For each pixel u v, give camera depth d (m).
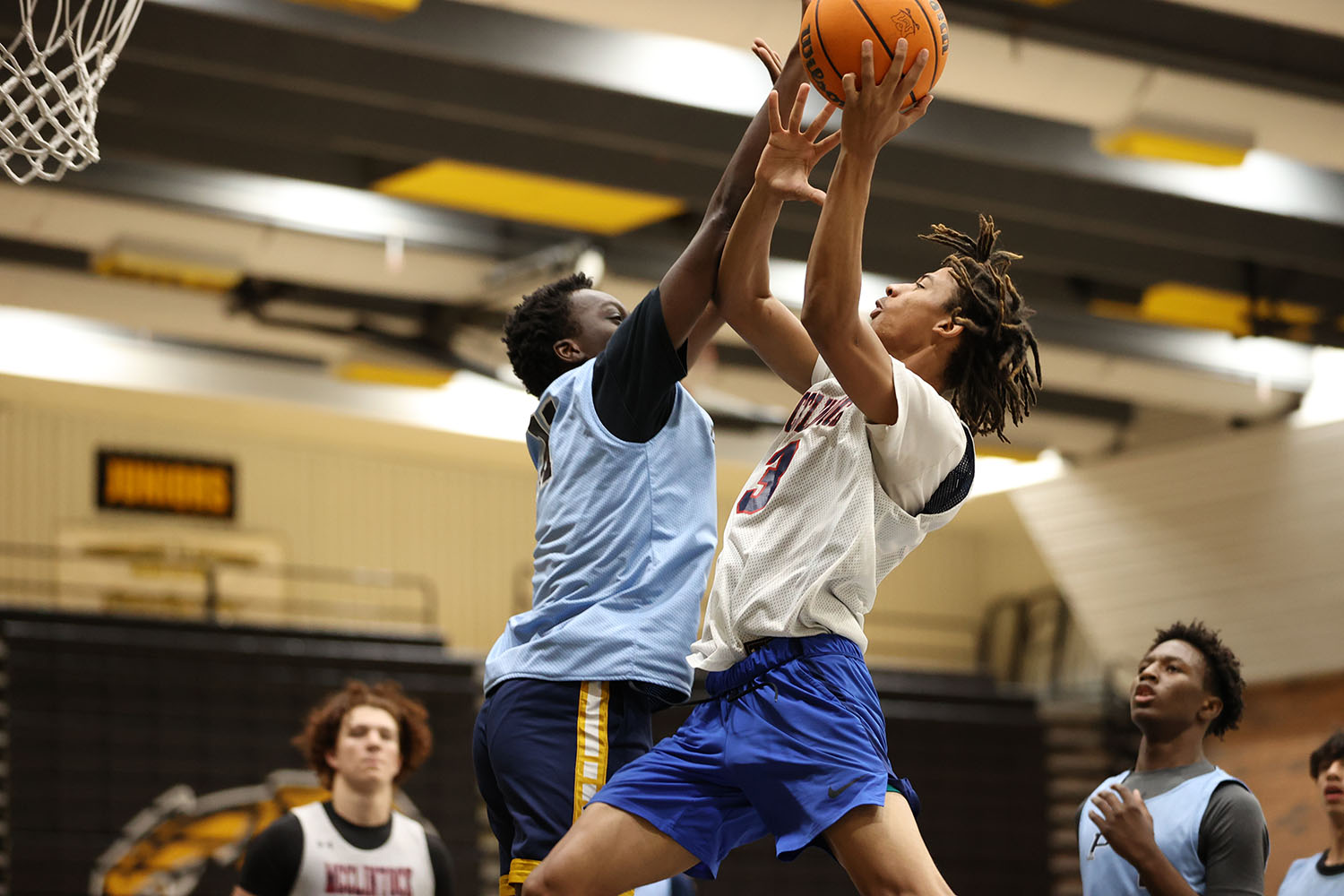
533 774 2.90
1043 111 9.35
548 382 3.40
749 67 9.27
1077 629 20.53
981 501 19.92
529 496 19.70
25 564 16.48
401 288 12.52
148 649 13.55
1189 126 9.41
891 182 9.84
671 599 2.99
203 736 13.48
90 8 4.46
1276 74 9.14
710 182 10.31
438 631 18.59
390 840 5.07
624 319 3.41
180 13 8.03
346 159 10.55
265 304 12.99
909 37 2.79
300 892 4.89
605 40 8.87
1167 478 16.52
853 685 2.86
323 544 18.17
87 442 17.02
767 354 3.15
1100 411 16.56
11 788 12.66
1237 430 15.83
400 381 13.71
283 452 18.19
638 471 3.04
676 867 2.87
